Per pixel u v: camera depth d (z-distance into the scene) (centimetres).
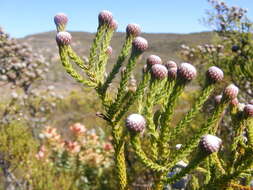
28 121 78
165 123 16
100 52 19
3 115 69
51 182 61
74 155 73
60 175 68
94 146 78
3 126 64
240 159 17
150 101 16
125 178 17
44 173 62
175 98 15
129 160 58
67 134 92
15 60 79
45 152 69
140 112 17
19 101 80
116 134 17
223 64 63
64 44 18
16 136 63
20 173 64
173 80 17
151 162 15
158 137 16
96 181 71
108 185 69
